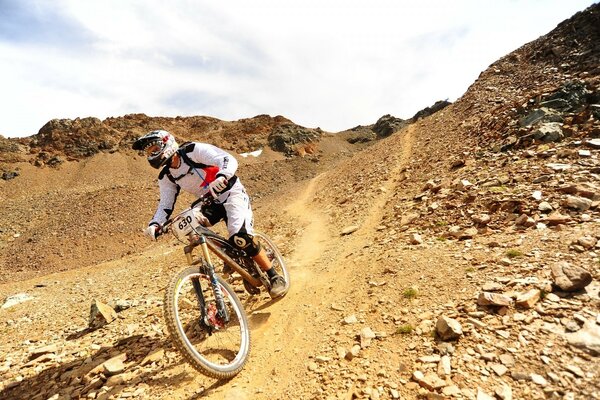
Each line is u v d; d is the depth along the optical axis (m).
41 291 16.78
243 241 4.08
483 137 11.35
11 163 108.00
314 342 3.59
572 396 2.25
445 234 5.50
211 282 3.53
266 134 160.75
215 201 4.15
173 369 3.58
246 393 3.06
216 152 3.85
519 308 3.17
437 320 3.32
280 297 4.88
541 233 4.47
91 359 4.31
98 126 127.62
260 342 3.88
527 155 7.84
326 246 7.63
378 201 10.33
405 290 4.01
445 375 2.66
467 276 3.94
